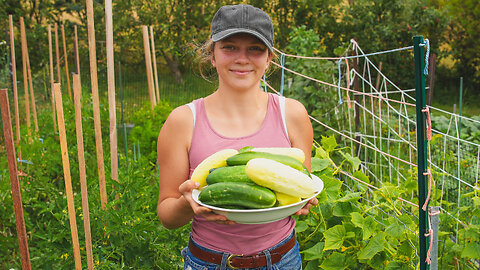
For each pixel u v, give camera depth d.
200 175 1.69
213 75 2.31
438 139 4.79
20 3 12.57
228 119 1.85
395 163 4.88
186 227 3.15
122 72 12.05
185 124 1.85
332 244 2.67
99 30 11.98
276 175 1.52
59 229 2.96
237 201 1.51
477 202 2.74
